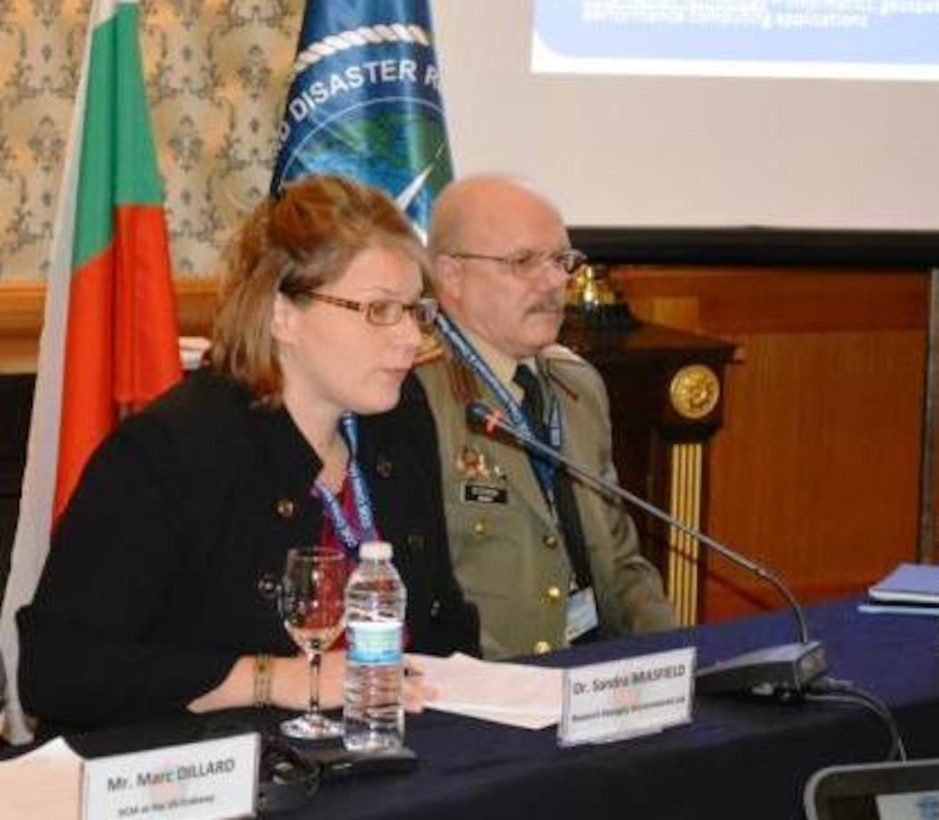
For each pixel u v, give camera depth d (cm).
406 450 364
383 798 270
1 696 372
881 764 256
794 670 317
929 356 738
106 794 248
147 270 448
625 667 297
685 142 627
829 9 632
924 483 750
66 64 586
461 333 435
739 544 731
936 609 391
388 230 336
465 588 422
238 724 294
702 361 598
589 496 440
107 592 321
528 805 281
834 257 646
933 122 645
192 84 606
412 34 513
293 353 340
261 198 614
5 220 587
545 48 610
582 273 620
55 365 458
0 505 559
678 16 620
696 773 298
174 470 329
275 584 333
